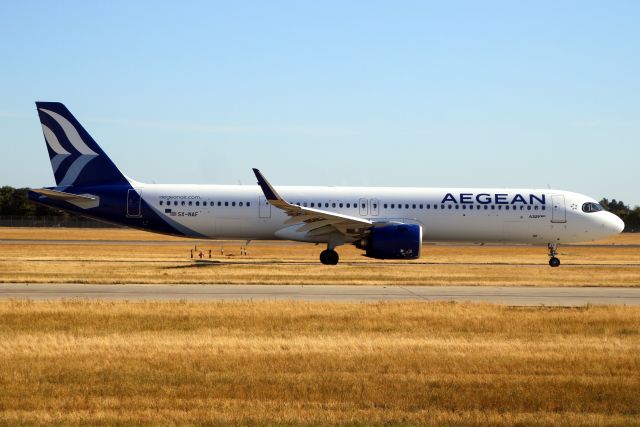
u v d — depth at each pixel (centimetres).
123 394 4162
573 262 17038
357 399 4122
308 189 14500
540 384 4491
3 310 6981
